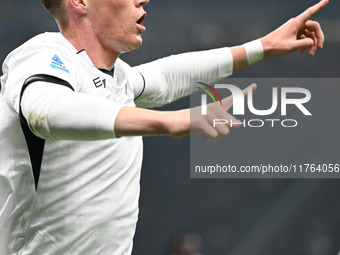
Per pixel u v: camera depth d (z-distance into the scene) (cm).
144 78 1080
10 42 3120
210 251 3406
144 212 3397
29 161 909
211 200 3412
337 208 3412
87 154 909
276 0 3316
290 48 1131
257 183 3412
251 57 1152
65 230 919
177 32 3256
